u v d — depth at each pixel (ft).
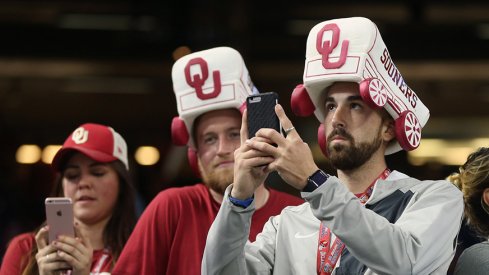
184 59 15.72
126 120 53.67
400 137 12.23
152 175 37.29
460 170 14.05
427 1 42.29
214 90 15.42
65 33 46.78
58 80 50.47
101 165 17.88
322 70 12.09
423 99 49.47
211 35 39.32
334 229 10.89
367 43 11.98
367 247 10.80
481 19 43.55
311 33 12.37
